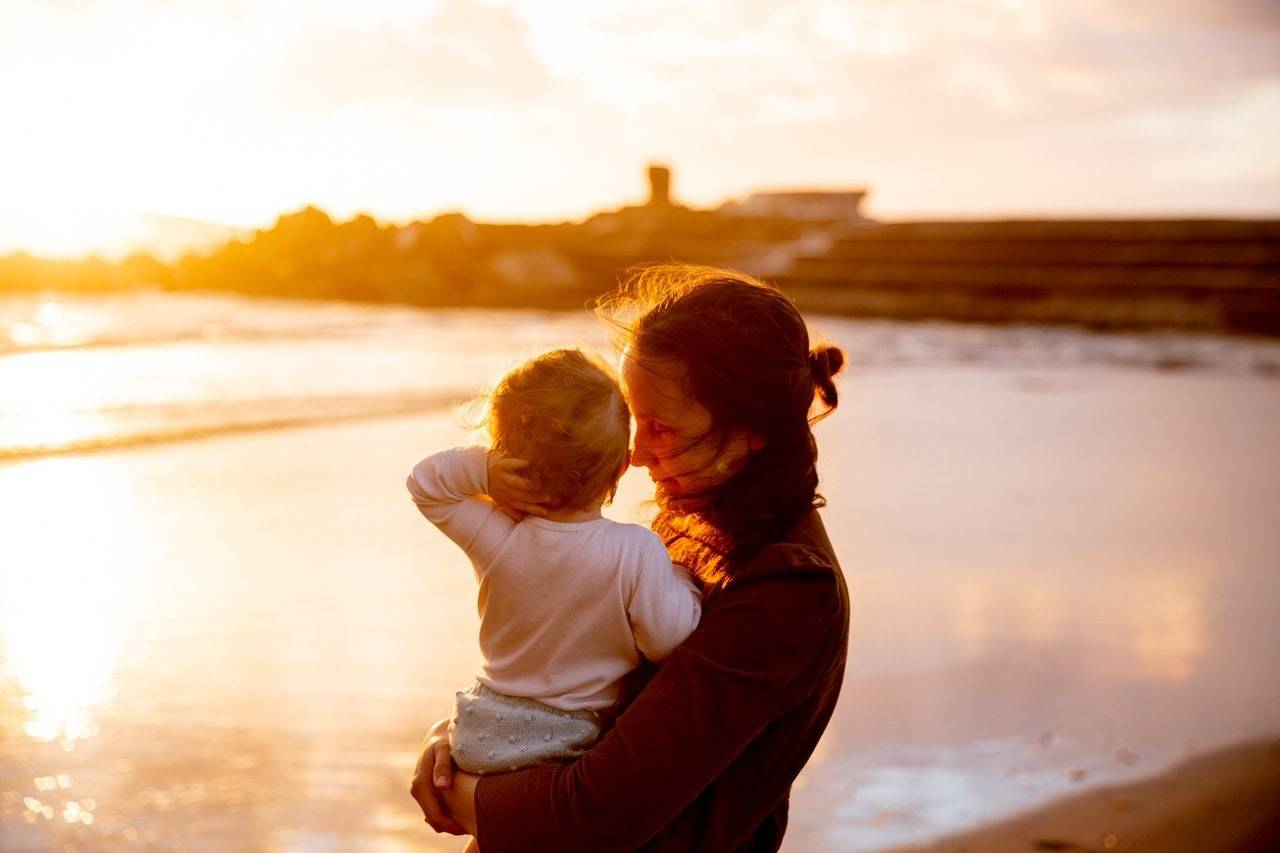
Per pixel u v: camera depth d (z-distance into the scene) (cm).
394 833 334
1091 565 635
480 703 150
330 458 928
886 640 499
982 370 1777
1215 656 497
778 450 149
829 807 349
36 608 520
